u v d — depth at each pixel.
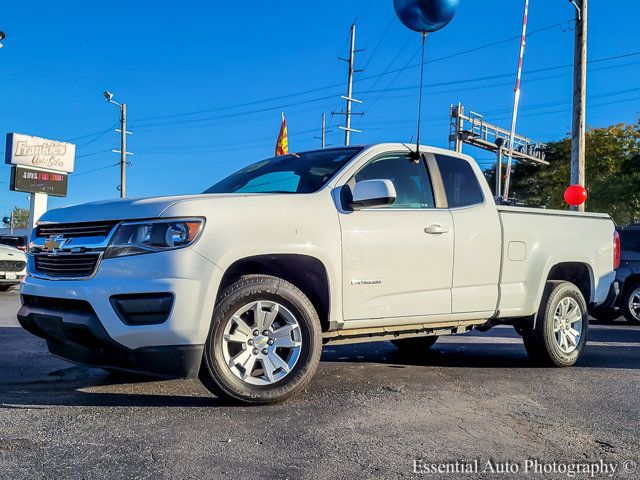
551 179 43.78
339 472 3.20
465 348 7.47
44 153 33.16
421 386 5.16
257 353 4.37
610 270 6.84
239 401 4.30
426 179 5.46
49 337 4.61
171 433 3.74
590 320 11.73
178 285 4.01
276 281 4.41
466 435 3.84
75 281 4.22
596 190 28.94
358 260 4.77
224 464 3.27
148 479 3.06
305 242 4.48
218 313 4.18
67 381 5.15
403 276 5.02
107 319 4.03
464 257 5.41
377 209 4.96
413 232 5.08
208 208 4.21
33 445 3.50
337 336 4.93
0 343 6.91
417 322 5.18
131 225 4.15
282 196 4.58
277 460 3.34
